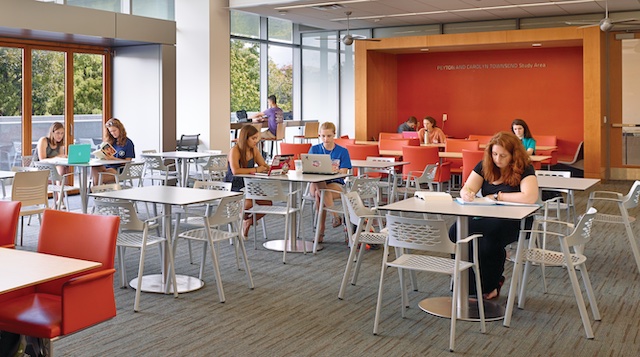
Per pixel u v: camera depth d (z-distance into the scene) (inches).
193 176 514.0
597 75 522.0
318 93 686.5
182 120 553.3
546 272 255.0
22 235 302.7
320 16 575.5
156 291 224.5
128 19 453.7
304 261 273.1
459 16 577.3
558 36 533.6
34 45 441.4
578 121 589.6
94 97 484.4
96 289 136.7
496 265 213.9
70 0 484.1
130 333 185.2
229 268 260.5
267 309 208.2
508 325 191.5
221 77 553.0
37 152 408.8
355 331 188.1
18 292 147.9
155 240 216.7
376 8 532.1
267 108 644.7
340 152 324.8
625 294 226.2
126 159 374.0
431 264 180.5
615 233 332.5
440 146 491.5
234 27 621.0
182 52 550.3
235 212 227.5
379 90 634.8
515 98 613.6
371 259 276.4
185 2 546.0
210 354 170.2
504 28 593.0
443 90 644.1
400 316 201.3
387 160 372.2
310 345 176.9
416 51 631.2
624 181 546.6
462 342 179.2
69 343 176.9
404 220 178.2
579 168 569.3
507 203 198.2
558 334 185.9
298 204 305.7
